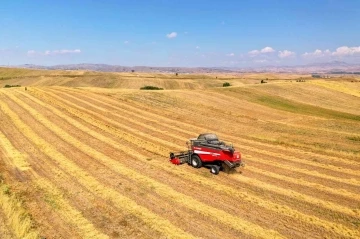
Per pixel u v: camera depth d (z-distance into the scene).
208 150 17.86
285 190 15.36
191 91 55.41
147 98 45.53
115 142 23.80
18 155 19.69
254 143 24.91
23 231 10.75
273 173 17.84
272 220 12.30
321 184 16.27
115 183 15.75
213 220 12.17
